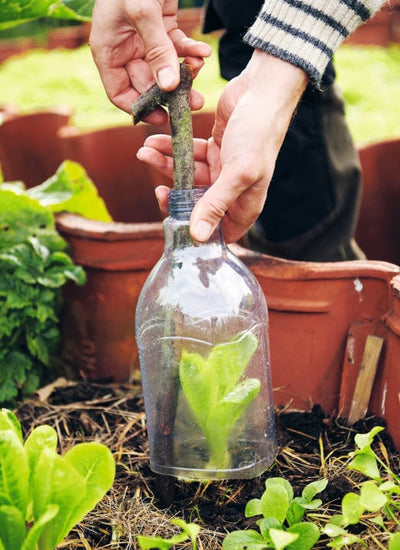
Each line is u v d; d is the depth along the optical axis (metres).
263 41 1.24
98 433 1.68
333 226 2.01
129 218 2.77
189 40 1.42
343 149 1.97
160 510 1.38
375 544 1.25
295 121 1.89
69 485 1.08
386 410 1.57
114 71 1.46
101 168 2.73
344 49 5.29
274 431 1.40
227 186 1.21
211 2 1.99
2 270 1.90
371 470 1.22
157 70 1.22
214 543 1.28
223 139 1.24
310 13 1.22
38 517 1.09
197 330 1.27
